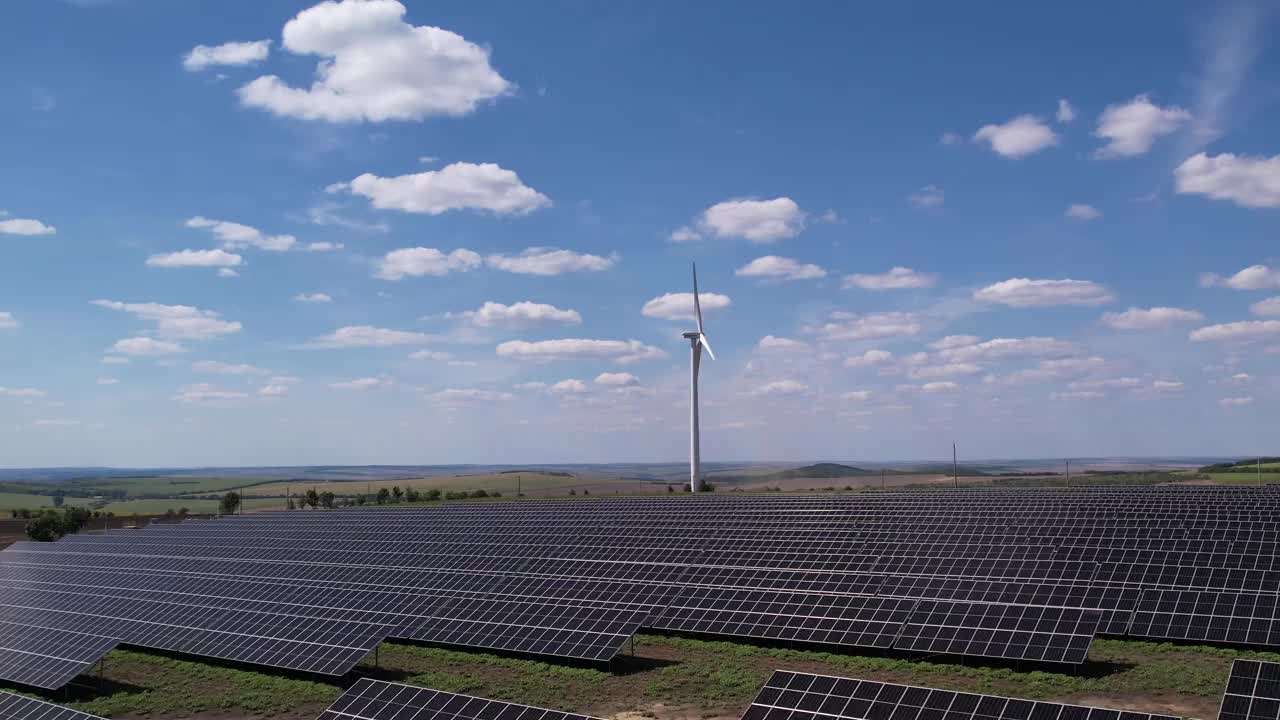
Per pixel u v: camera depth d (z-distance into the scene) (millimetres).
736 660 50219
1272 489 107062
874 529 76375
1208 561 58469
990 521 77875
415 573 71500
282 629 54594
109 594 73188
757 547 73688
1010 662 46438
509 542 84938
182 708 46719
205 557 90500
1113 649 48469
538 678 48500
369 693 39594
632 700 44375
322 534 100500
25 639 56219
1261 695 32281
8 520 176875
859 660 48594
